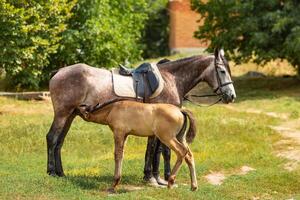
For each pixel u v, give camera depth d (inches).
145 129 443.8
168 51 1966.0
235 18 1194.0
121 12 1247.5
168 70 498.0
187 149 448.8
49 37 885.8
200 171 546.3
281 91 1150.3
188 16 1802.4
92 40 1093.8
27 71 930.7
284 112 919.0
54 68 1102.4
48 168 479.8
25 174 497.0
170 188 449.7
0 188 426.9
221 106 1005.2
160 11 1953.7
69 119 481.7
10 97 999.6
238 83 1282.0
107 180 487.5
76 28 1086.4
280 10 1143.0
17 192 419.8
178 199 430.0
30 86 1088.8
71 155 642.8
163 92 484.1
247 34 1186.0
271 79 1302.9
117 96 473.7
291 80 1264.8
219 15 1202.6
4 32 816.9
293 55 1118.4
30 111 898.1
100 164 572.1
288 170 568.4
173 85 494.0
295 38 1064.8
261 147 666.8
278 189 501.0
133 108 444.5
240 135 732.0
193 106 1002.7
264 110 946.7
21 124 770.2
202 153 633.0
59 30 892.6
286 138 720.3
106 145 691.4
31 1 859.4
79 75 472.4
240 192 478.9
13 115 848.9
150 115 441.4
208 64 503.2
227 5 1176.2
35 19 856.9
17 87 1095.6
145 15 1350.9
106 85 474.0
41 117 840.3
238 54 1328.7
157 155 495.8
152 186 486.0
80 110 463.8
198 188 468.1
